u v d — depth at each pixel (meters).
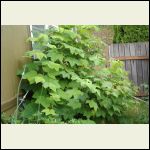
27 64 4.03
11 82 3.83
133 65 6.84
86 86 4.06
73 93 3.89
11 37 3.94
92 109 4.14
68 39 4.45
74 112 4.04
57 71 4.01
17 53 4.12
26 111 3.77
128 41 7.02
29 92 4.26
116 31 7.11
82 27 4.75
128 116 4.61
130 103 4.69
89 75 4.48
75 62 4.28
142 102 5.78
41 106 3.87
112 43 7.19
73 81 4.16
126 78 5.13
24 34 4.47
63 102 3.98
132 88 5.49
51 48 4.22
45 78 3.84
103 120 4.38
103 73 4.55
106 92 4.23
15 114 3.58
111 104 4.28
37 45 4.29
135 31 6.99
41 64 4.07
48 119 3.54
